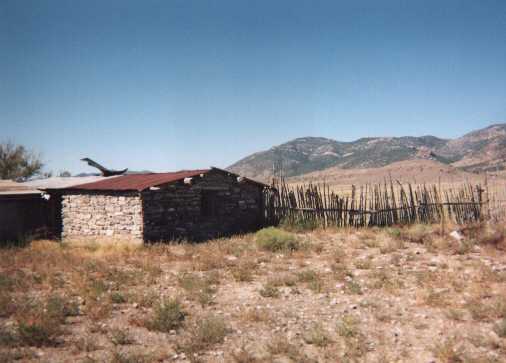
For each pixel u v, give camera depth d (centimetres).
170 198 1983
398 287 1077
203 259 1465
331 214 2192
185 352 704
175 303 916
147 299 984
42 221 2250
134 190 1852
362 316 884
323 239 1898
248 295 1051
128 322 854
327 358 678
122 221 1922
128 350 716
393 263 1358
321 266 1365
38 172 4103
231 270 1295
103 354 700
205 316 889
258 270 1320
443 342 737
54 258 1542
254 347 732
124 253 1642
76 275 1239
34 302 960
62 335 786
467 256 1406
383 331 796
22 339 743
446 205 2206
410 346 726
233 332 802
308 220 2234
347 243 1780
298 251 1584
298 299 1011
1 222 2091
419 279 1131
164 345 741
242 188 2361
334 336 777
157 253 1634
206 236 2144
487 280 1105
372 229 2041
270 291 1046
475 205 2172
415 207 2194
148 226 1869
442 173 8581
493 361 647
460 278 1134
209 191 2200
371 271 1266
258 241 1722
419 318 860
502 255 1427
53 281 1177
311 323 848
